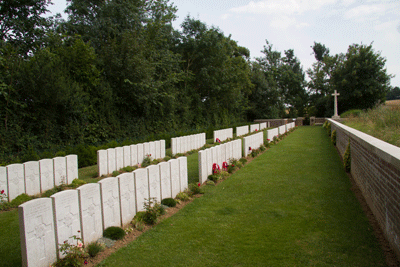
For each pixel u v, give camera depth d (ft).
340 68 125.08
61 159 27.53
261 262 12.05
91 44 59.26
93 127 47.47
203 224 16.46
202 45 82.79
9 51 36.42
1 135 34.19
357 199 19.94
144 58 56.34
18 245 14.62
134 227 16.40
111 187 15.70
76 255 12.14
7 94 34.42
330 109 132.05
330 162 34.09
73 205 13.37
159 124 67.46
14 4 47.11
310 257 12.32
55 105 40.37
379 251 12.64
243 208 18.94
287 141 60.13
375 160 16.33
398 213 11.82
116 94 54.08
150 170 19.02
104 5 61.31
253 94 140.67
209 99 96.99
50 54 42.01
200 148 52.75
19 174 23.38
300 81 160.25
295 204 19.31
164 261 12.44
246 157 39.93
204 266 11.92
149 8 76.59
